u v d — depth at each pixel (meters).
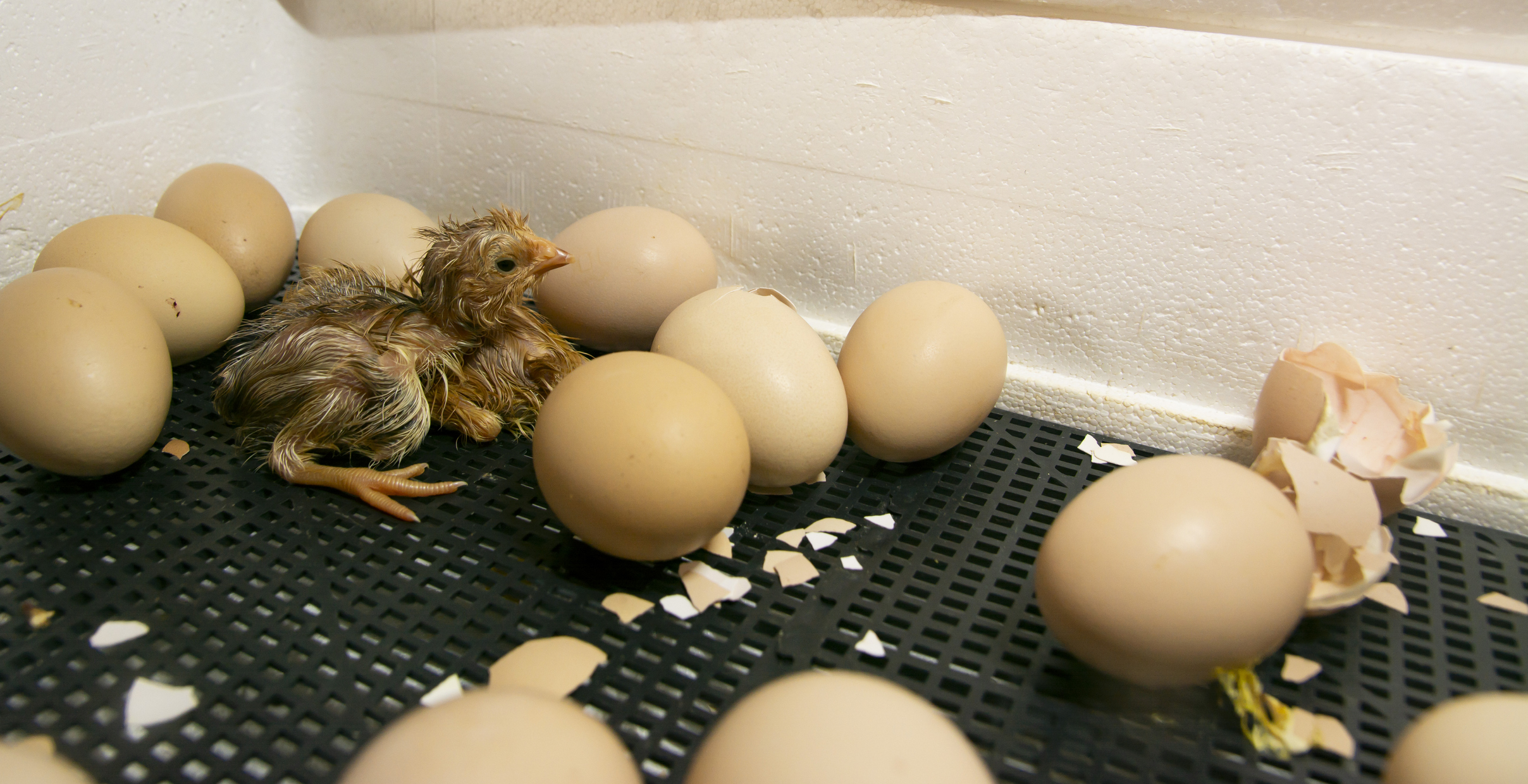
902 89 0.43
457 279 0.41
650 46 0.46
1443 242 0.39
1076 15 0.40
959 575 0.38
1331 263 0.40
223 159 0.51
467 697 0.31
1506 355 0.39
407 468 0.41
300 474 0.40
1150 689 0.35
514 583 0.38
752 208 0.47
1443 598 0.38
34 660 0.35
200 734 0.34
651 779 0.33
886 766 0.30
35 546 0.38
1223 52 0.39
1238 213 0.41
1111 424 0.44
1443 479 0.40
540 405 0.43
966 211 0.44
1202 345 0.42
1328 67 0.39
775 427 0.39
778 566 0.38
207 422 0.43
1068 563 0.34
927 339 0.40
